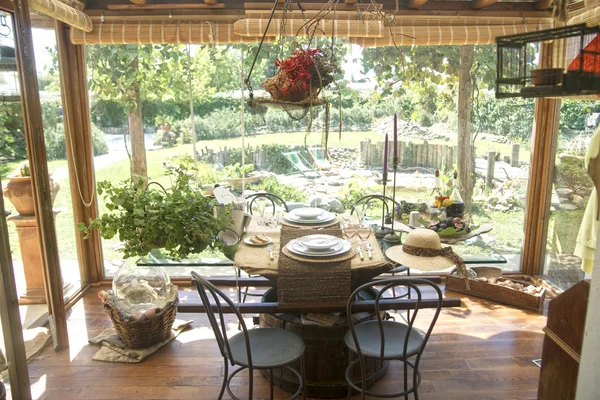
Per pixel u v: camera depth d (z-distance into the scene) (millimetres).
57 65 3615
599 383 1412
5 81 2932
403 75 3828
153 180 3990
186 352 3059
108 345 3084
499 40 1447
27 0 2719
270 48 3775
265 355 2234
